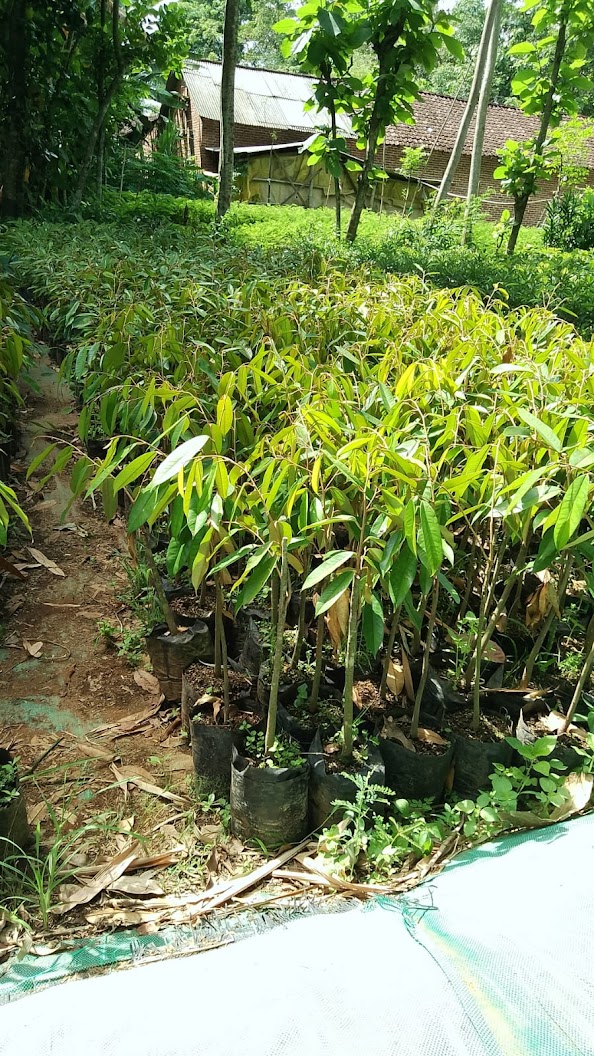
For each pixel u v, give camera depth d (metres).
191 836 2.00
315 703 2.21
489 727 2.23
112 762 2.26
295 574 2.71
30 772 2.19
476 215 9.46
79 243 5.88
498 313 3.21
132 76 10.68
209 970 1.39
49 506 3.76
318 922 1.58
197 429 1.83
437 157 18.25
